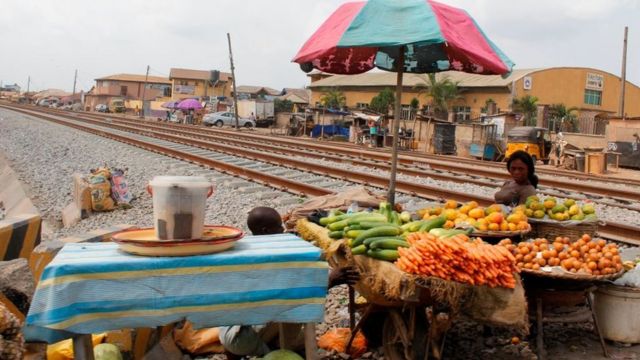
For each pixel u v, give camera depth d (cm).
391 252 457
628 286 546
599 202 1439
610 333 553
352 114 4822
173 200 369
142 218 1155
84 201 1191
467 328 591
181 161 2048
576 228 602
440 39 518
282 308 391
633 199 1534
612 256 524
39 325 343
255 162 2059
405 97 6588
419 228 517
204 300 372
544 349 537
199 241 372
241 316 382
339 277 484
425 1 547
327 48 543
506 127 3453
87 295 350
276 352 443
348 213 561
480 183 1695
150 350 505
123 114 10069
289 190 1434
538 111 3809
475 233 547
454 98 5984
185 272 367
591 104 6425
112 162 2020
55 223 1238
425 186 1435
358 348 537
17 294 435
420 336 480
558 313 535
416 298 429
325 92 7581
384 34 530
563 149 2923
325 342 545
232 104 7769
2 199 1666
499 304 435
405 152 3400
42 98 15325
